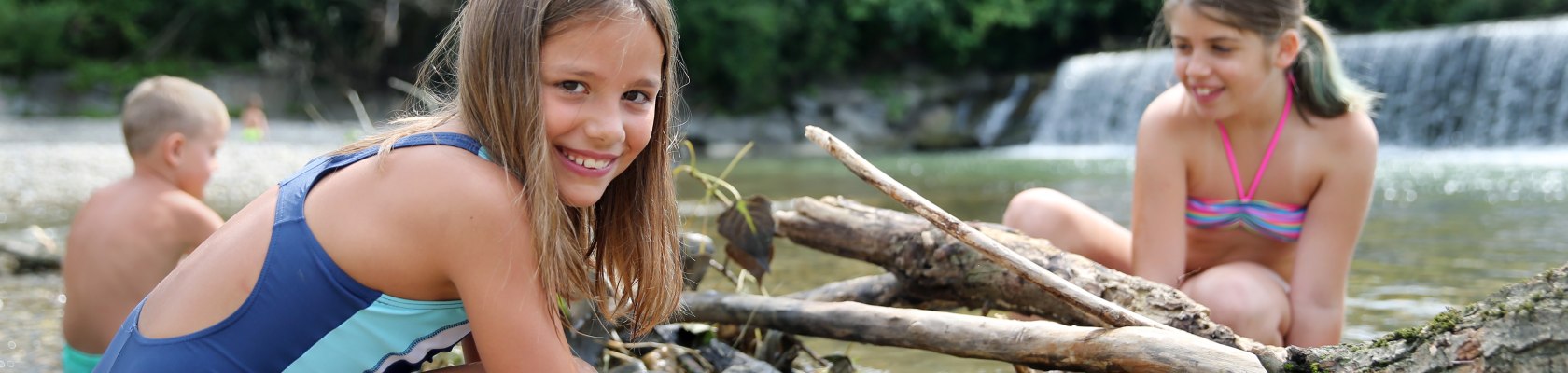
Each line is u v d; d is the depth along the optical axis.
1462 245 4.66
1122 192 8.49
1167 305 2.05
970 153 17.83
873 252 2.51
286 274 1.51
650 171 1.74
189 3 23.25
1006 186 9.53
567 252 1.61
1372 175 2.52
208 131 2.80
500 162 1.53
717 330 2.62
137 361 1.56
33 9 22.05
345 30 23.17
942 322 2.05
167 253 2.63
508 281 1.51
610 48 1.49
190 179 2.78
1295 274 2.55
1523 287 1.47
